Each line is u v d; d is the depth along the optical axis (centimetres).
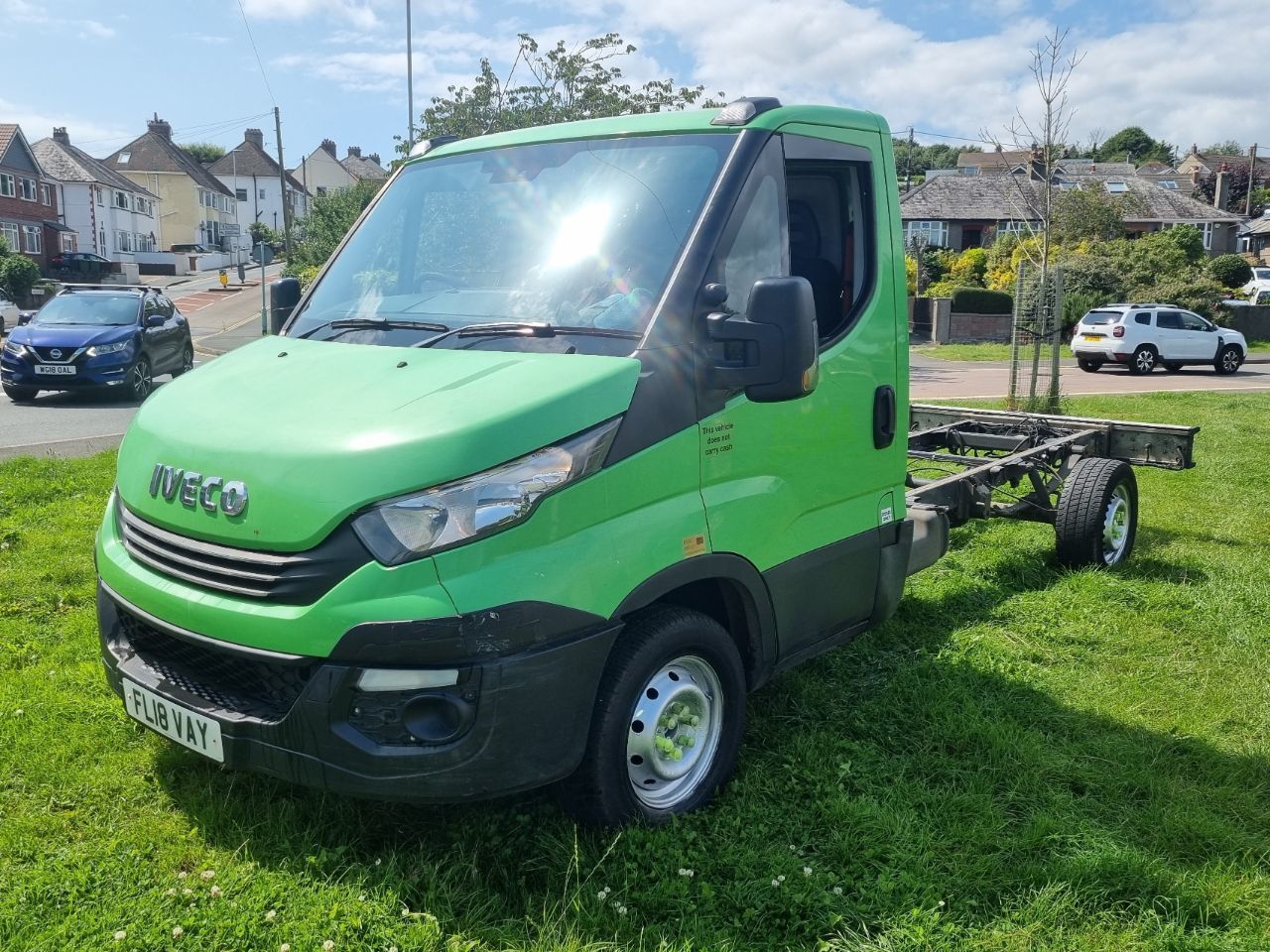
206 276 7538
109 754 392
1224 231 6450
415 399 306
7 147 6312
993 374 2497
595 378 312
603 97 2172
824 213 409
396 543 281
